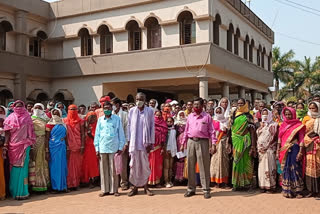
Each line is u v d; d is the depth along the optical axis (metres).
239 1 20.55
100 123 7.61
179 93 27.44
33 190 7.66
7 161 7.54
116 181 7.52
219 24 17.67
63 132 7.95
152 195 7.42
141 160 7.41
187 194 7.23
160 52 17.33
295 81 34.72
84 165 8.50
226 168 8.02
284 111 7.16
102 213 6.03
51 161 7.82
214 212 5.94
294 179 6.94
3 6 17.69
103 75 19.27
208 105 9.48
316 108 6.95
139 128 7.45
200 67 16.61
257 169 8.16
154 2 17.84
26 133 7.39
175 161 8.70
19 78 18.33
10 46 18.45
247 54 22.30
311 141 6.82
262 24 25.41
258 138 7.65
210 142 7.51
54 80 20.84
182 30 17.36
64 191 7.96
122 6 18.56
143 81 20.22
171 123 8.61
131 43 18.70
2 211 6.30
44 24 20.59
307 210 5.97
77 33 19.83
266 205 6.37
